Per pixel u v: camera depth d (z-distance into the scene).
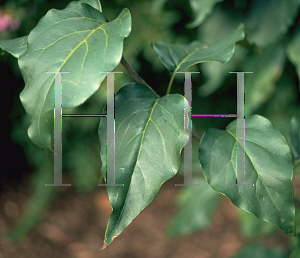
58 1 1.55
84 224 1.79
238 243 1.60
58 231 1.73
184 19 1.46
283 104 1.04
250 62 0.90
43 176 1.80
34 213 1.72
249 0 0.86
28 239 1.64
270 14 0.81
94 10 0.37
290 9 0.78
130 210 0.35
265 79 0.87
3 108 1.88
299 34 0.79
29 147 1.79
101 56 0.33
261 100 0.88
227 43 0.43
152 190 0.35
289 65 0.97
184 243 1.66
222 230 1.71
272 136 0.38
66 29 0.35
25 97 0.34
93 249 1.64
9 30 1.56
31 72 0.34
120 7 1.59
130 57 1.60
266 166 0.37
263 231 0.61
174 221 0.65
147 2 1.58
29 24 1.59
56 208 1.87
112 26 0.35
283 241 1.32
